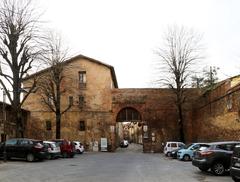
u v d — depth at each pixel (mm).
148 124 58719
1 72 36844
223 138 40312
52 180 18094
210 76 56750
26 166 26734
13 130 46281
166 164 30047
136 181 17641
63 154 39656
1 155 32406
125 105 58906
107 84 59062
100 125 58406
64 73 56562
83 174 21109
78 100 58531
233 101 36719
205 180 18188
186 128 58094
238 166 16375
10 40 36625
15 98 37312
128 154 50969
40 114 57656
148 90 59281
